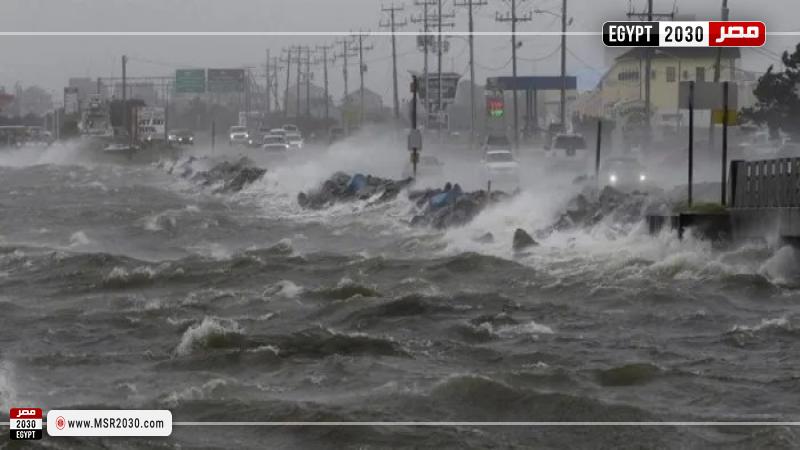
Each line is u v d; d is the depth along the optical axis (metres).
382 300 64.38
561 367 48.69
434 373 47.72
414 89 138.25
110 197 162.50
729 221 77.56
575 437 39.16
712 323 57.91
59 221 121.62
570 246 83.00
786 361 49.34
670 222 78.75
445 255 83.94
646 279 69.31
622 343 53.69
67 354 52.88
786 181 73.88
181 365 50.28
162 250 97.81
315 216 123.81
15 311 64.75
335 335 54.00
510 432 39.75
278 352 51.47
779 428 38.91
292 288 69.50
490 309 62.41
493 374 46.91
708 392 44.31
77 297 70.44
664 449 37.72
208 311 63.53
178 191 178.88
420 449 38.25
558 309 62.16
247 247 98.38
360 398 43.69
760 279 66.75
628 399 43.53
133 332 58.22
